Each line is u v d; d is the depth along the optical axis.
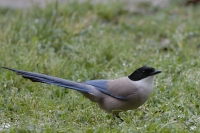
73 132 9.51
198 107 11.17
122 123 9.95
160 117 10.36
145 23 18.42
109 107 10.38
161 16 19.03
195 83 12.09
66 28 16.42
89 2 19.61
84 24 17.12
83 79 12.84
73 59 13.99
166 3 21.36
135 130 9.42
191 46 15.95
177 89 11.91
